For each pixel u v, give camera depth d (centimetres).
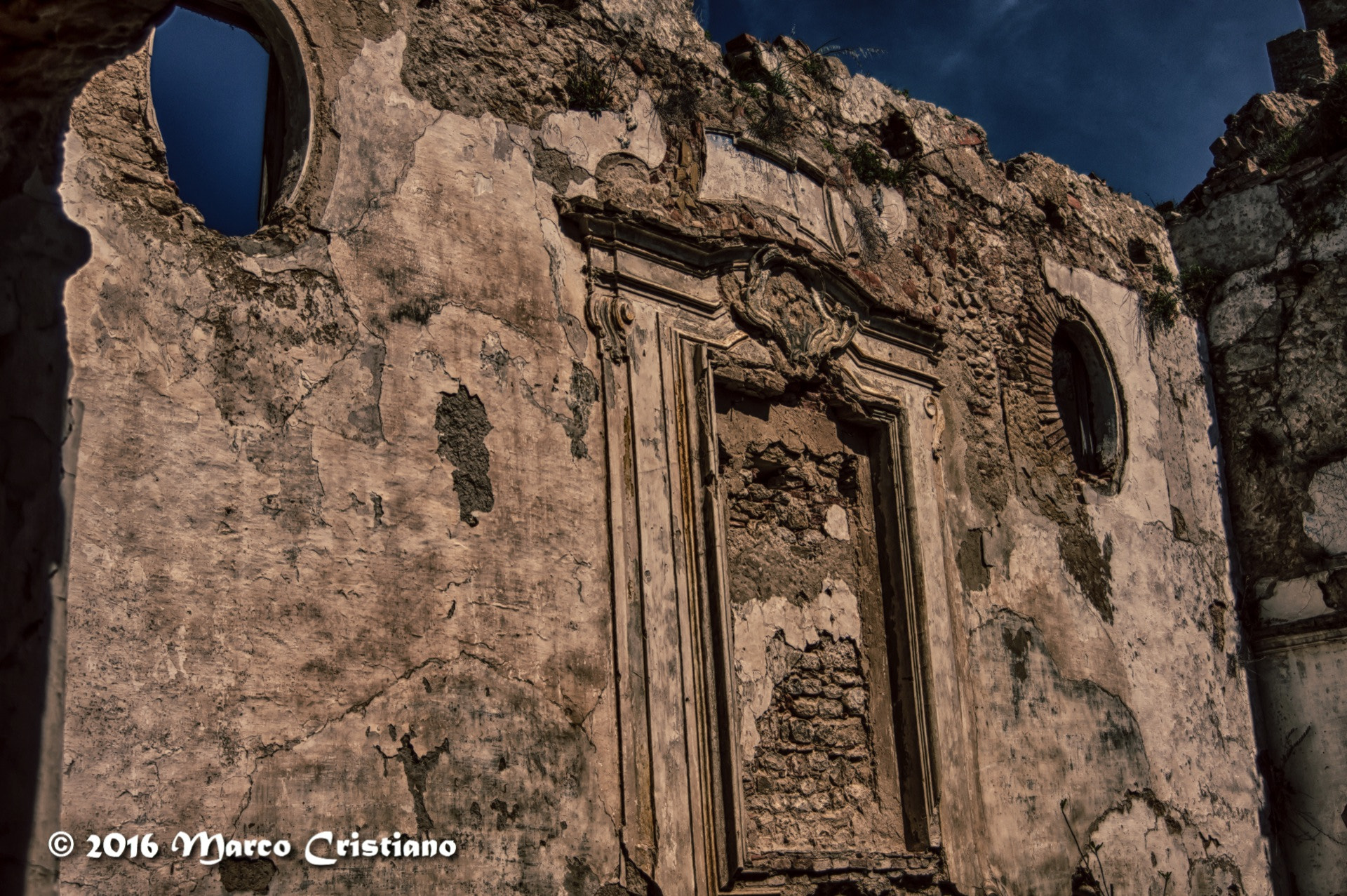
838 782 613
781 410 642
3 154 393
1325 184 918
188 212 451
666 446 568
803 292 656
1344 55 1234
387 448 477
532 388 527
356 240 489
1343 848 835
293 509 447
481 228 529
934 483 695
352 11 512
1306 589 879
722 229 623
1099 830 724
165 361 429
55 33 365
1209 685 848
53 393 399
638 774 514
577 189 571
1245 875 822
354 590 455
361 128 503
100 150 434
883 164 741
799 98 704
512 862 469
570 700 503
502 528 501
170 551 415
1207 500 907
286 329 462
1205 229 974
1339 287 900
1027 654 718
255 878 409
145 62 457
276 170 502
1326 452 887
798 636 619
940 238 763
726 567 572
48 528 388
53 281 407
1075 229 873
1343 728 848
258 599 431
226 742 413
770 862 547
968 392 746
